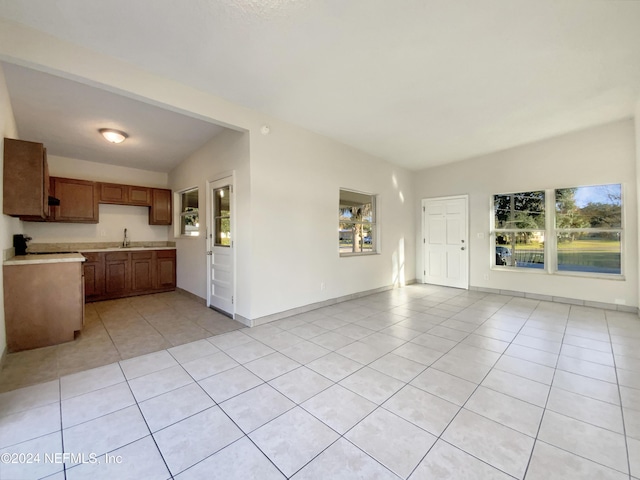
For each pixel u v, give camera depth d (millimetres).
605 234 4391
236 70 2662
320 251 4363
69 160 4992
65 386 2170
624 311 4152
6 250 2830
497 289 5371
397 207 6000
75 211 4766
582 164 4430
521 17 2115
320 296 4375
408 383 2215
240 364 2529
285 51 2408
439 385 2188
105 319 3818
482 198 5512
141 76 2596
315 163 4250
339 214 4746
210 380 2258
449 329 3434
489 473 1385
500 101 3387
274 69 2660
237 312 3764
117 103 3129
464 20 2127
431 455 1501
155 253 5457
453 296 5176
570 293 4598
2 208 2621
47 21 2010
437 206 6180
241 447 1561
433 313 4102
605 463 1445
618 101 3502
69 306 3039
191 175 4945
